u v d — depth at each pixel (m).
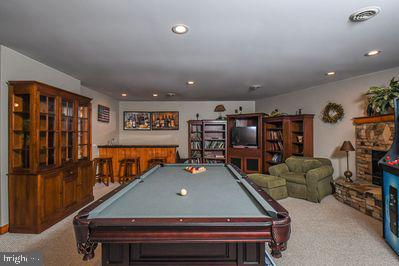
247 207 1.43
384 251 2.26
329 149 4.75
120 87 5.06
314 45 2.67
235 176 2.49
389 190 2.34
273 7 1.85
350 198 3.64
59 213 3.10
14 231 2.72
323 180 4.11
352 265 2.03
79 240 1.16
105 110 6.05
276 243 1.15
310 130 5.03
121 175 5.53
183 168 3.16
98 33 2.33
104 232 1.17
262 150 5.96
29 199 2.72
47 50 2.81
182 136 7.09
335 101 4.59
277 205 1.37
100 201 1.47
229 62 3.31
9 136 2.73
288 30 2.28
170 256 1.38
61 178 3.15
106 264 1.39
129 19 2.04
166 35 2.39
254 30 2.28
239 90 5.48
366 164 3.90
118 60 3.19
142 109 7.11
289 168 4.70
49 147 3.04
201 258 1.38
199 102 7.13
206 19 2.05
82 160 3.79
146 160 5.57
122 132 7.03
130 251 1.39
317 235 2.62
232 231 1.17
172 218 1.22
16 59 2.86
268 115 6.10
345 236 2.59
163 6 1.83
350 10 1.90
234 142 6.40
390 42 2.59
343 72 3.89
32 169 2.71
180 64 3.39
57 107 3.12
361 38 2.48
